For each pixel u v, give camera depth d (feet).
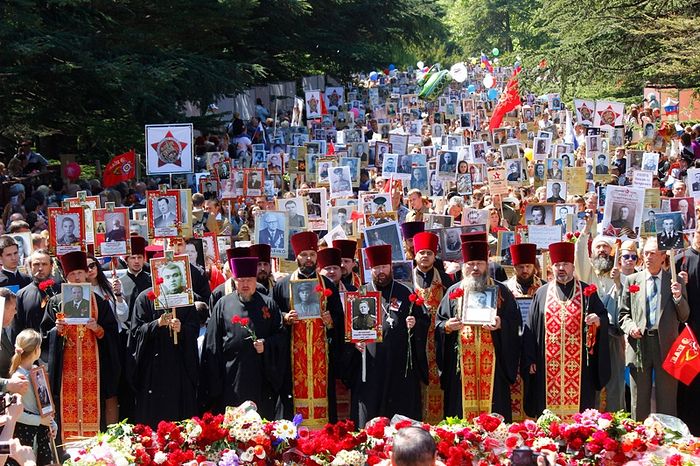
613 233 45.96
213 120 112.06
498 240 46.47
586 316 37.99
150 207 42.55
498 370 37.93
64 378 37.60
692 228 45.27
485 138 97.25
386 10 196.03
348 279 41.83
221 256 51.96
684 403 40.11
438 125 107.55
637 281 39.65
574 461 30.27
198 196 61.62
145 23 113.80
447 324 37.60
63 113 99.45
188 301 37.14
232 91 113.70
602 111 98.07
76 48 89.20
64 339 37.63
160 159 56.65
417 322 38.83
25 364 30.68
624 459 30.19
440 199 63.26
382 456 29.71
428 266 40.40
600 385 38.29
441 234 43.55
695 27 120.06
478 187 70.23
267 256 41.06
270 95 170.40
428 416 40.32
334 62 183.83
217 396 38.55
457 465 29.43
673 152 93.30
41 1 92.84
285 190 84.74
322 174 67.97
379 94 187.01
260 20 125.90
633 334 38.83
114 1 100.63
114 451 29.04
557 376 38.19
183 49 116.16
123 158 77.46
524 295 41.06
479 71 228.22
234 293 38.70
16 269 42.19
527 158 90.43
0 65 89.25
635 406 39.70
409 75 201.26
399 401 38.52
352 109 148.36
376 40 200.95
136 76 93.76
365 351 38.32
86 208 46.75
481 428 30.83
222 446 30.40
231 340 38.01
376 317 37.09
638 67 130.21
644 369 39.40
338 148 80.33
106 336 37.88
